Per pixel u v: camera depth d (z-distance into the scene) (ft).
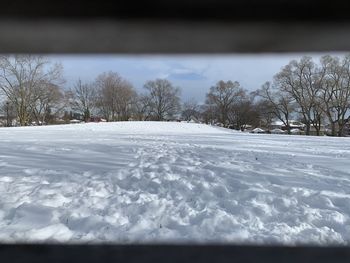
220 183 24.06
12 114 209.36
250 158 38.73
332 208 19.13
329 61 207.51
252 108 265.54
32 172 27.22
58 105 217.56
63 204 18.66
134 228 15.30
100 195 20.56
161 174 26.55
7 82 192.85
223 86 271.28
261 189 22.43
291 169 30.89
